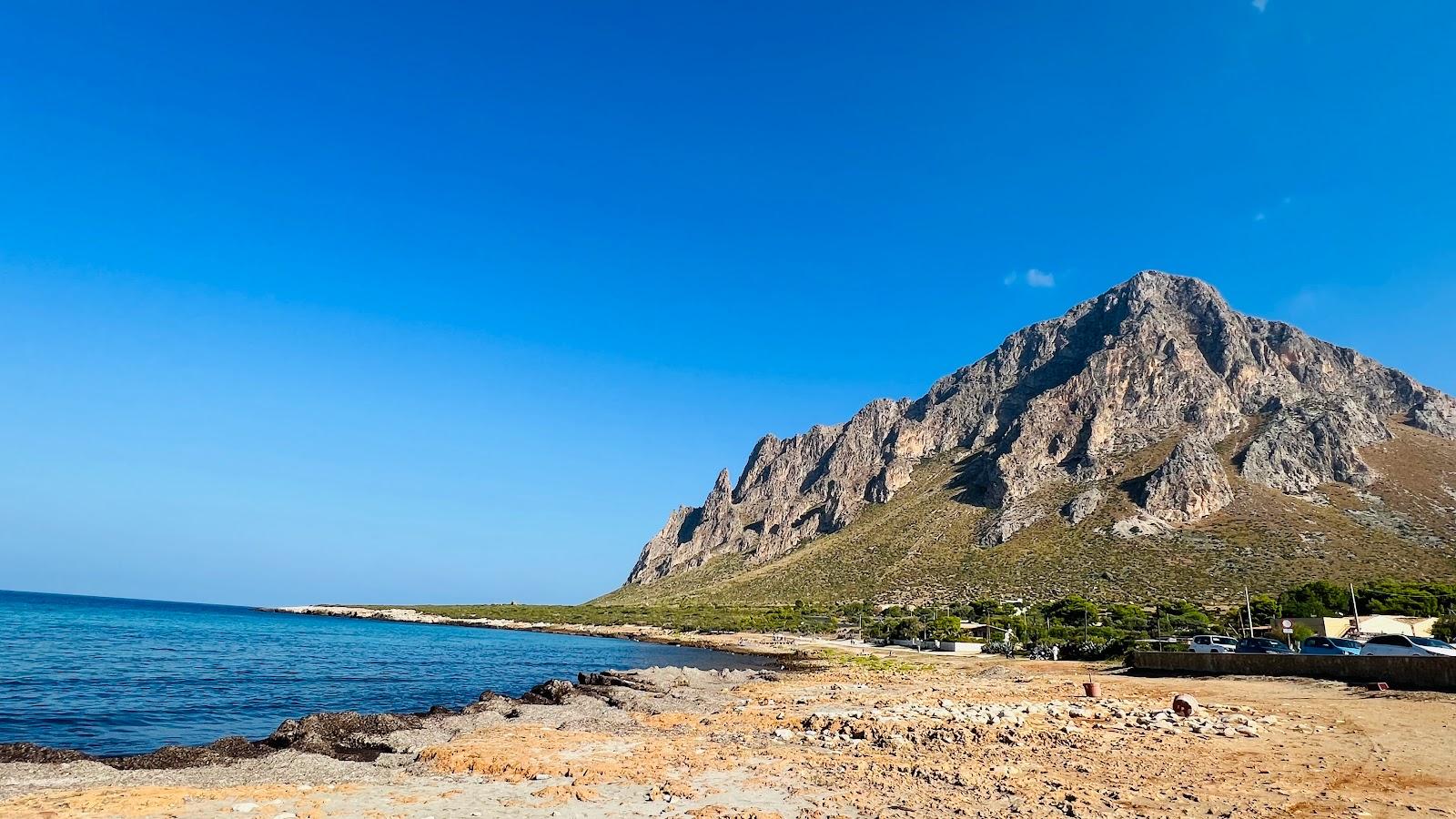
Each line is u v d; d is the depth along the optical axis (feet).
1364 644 131.54
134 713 103.24
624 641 383.45
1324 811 40.34
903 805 43.70
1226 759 55.06
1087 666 172.86
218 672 161.79
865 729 69.87
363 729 72.49
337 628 445.37
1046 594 401.08
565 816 42.45
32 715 97.09
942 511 597.93
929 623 313.73
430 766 57.16
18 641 218.38
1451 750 55.57
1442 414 641.81
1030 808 42.47
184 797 45.70
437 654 247.70
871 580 508.94
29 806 42.86
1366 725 66.95
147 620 457.27
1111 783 48.26
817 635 389.80
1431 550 385.09
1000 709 82.17
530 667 208.23
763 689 127.24
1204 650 164.35
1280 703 84.23
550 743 66.74
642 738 70.79
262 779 52.34
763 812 42.63
